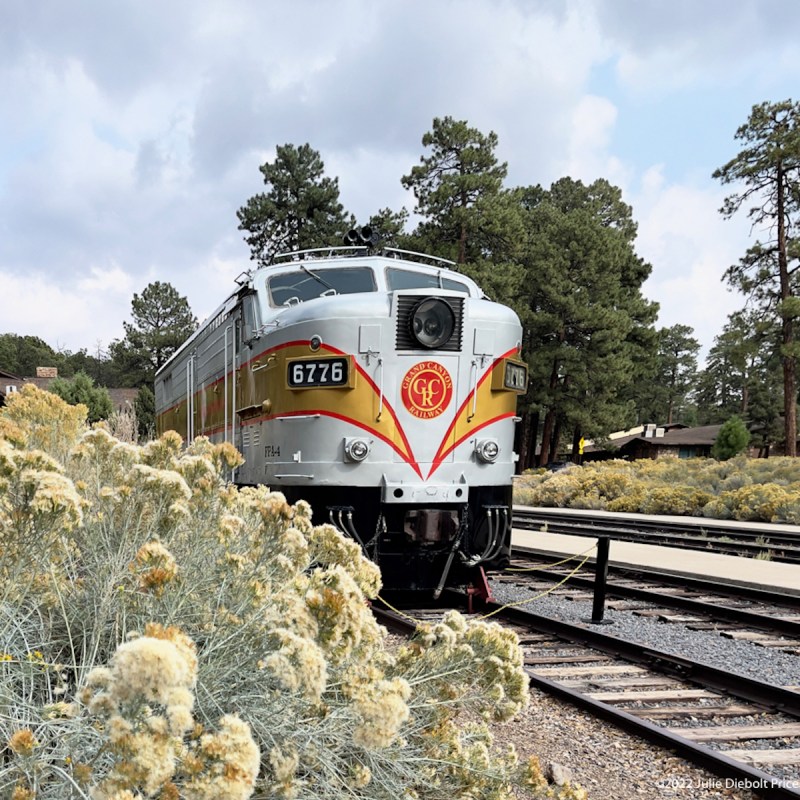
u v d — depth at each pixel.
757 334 35.84
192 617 2.41
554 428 45.62
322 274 7.44
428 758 2.19
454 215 35.09
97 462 3.20
